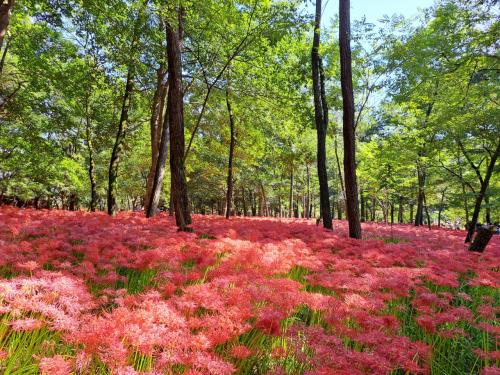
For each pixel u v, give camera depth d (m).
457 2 10.80
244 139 18.88
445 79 12.02
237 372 3.09
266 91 13.77
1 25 7.01
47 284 3.38
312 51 12.88
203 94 15.88
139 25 10.62
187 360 2.68
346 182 10.30
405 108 18.12
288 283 4.48
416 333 4.52
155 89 16.62
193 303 3.53
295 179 38.28
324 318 3.87
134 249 6.78
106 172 28.33
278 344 3.62
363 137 24.77
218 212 48.66
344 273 5.42
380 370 2.84
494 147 12.98
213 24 11.41
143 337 2.71
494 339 4.50
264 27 10.76
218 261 5.84
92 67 14.33
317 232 10.30
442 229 20.16
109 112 18.66
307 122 14.05
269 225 11.69
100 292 4.28
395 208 38.19
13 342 2.91
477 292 6.18
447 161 15.76
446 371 3.79
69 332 3.07
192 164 22.12
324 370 2.74
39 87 14.92
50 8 10.58
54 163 18.44
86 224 8.95
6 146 17.08
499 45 10.48
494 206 11.66
